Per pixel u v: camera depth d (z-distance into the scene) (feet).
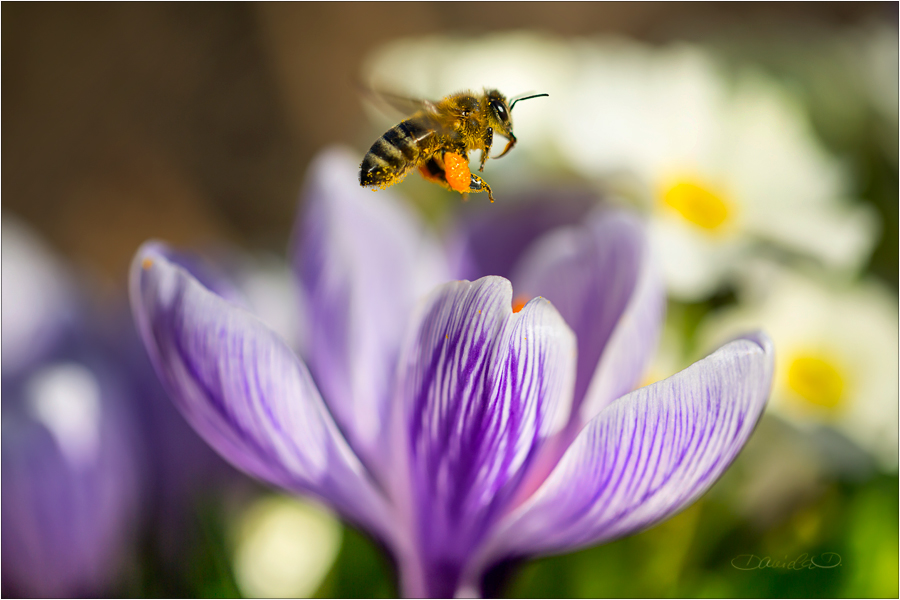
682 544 0.60
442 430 0.50
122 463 0.57
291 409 0.50
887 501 0.60
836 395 0.61
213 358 0.50
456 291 0.49
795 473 0.60
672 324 0.62
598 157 0.63
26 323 0.62
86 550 0.57
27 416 0.57
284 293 0.66
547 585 0.60
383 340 0.55
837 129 0.66
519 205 0.60
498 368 0.49
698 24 1.13
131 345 0.59
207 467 0.59
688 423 0.49
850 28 0.75
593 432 0.49
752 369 0.49
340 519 0.52
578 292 0.54
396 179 0.55
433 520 0.51
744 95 0.65
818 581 0.59
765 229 0.63
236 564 0.60
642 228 0.53
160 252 0.52
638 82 0.65
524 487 0.51
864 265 0.64
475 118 0.55
